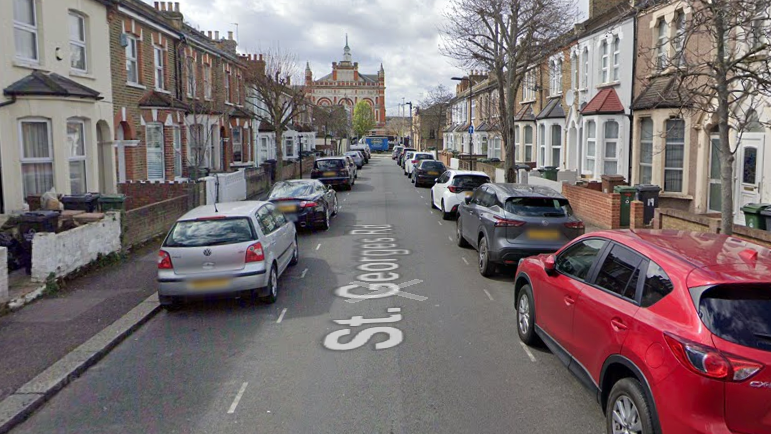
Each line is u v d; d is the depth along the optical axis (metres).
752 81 8.61
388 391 5.52
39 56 13.48
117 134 18.00
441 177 19.00
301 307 8.43
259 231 8.48
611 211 14.16
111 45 16.98
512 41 18.97
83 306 8.30
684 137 15.51
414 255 12.23
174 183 16.59
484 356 6.43
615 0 21.64
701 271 3.96
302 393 5.50
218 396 5.46
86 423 4.98
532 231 9.70
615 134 19.12
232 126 29.11
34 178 13.12
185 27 23.62
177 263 8.00
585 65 21.77
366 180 35.41
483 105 41.66
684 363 3.57
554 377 5.85
